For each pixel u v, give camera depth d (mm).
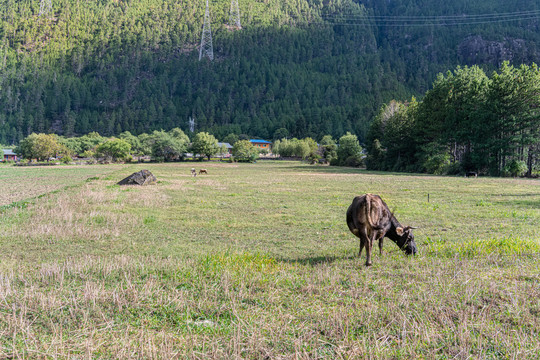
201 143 119750
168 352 4258
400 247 9570
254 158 121188
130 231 13062
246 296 6250
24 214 15789
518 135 49938
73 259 8914
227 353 4344
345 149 96750
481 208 18734
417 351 4449
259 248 10641
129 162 106938
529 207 18969
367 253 8383
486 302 5965
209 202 21531
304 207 19734
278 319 5348
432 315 5445
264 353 4391
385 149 79500
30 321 5188
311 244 11227
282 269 8070
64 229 12781
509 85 50688
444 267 8023
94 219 15070
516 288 6383
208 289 6605
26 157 115312
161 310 5652
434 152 60281
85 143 141125
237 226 14211
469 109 56000
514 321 5215
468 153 56656
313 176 49656
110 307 5727
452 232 12836
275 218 16188
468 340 4633
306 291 6582
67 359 4160
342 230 13531
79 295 6188
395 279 7285
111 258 9109
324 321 5199
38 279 7133
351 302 6016
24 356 4223
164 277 7414
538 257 8648
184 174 52312
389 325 5105
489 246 9859
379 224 8617
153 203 20250
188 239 11930
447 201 21844
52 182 36438
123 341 4582
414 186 33062
